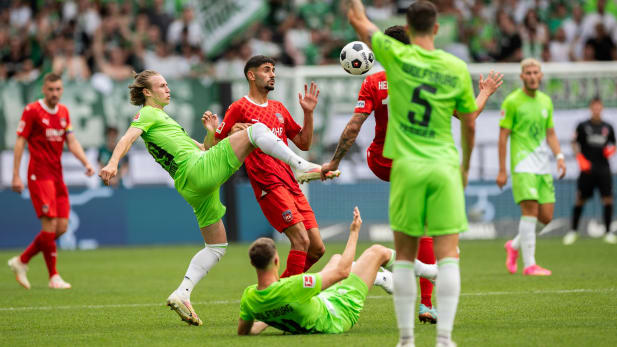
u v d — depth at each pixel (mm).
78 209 60625
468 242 60125
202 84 61219
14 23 77500
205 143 26797
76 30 74625
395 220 17750
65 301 30031
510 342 18984
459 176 17797
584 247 52906
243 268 43719
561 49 77750
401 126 17812
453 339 19531
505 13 75812
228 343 19578
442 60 17969
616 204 62562
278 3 78000
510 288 31266
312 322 20438
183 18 75625
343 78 62250
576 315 23656
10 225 60125
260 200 26703
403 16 77312
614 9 80312
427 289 23188
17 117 59781
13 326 23719
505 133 37250
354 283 21344
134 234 61438
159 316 25578
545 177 37094
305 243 26438
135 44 74250
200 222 24047
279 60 74750
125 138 23703
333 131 62281
